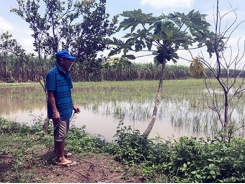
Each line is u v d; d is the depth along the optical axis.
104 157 5.54
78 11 7.72
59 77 4.90
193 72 6.20
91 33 7.82
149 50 6.44
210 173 4.15
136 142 5.68
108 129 9.20
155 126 9.75
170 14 6.30
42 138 6.68
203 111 12.59
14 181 4.36
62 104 4.95
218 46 6.17
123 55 6.61
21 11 7.59
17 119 10.89
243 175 4.07
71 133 7.10
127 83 31.53
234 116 11.38
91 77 8.70
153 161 5.11
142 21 5.90
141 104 14.63
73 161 5.20
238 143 4.79
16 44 8.08
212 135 8.70
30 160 5.24
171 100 16.22
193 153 4.76
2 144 6.27
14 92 20.66
